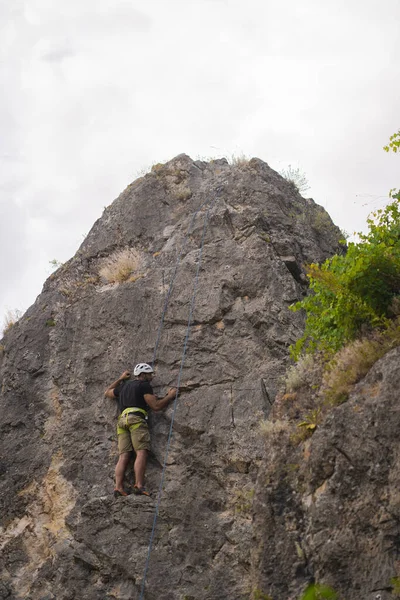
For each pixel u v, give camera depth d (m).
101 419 10.26
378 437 7.04
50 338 11.48
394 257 8.58
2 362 11.93
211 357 9.94
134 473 9.54
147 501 9.16
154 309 10.72
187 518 8.88
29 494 10.30
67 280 12.24
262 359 9.70
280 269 10.49
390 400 7.12
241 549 8.38
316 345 8.91
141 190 12.59
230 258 10.73
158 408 9.67
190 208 11.95
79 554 9.25
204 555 8.57
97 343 10.96
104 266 12.09
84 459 10.09
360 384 7.52
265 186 11.72
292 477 7.64
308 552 7.11
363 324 8.43
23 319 12.10
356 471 7.06
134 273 11.55
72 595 9.11
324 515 7.07
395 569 6.52
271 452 8.01
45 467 10.38
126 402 9.76
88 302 11.48
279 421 8.26
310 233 11.73
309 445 7.63
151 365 10.24
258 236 10.84
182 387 9.83
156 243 11.80
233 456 9.02
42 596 9.36
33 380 11.23
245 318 10.08
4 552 9.99
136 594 8.70
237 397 9.46
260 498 7.73
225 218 11.30
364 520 6.84
